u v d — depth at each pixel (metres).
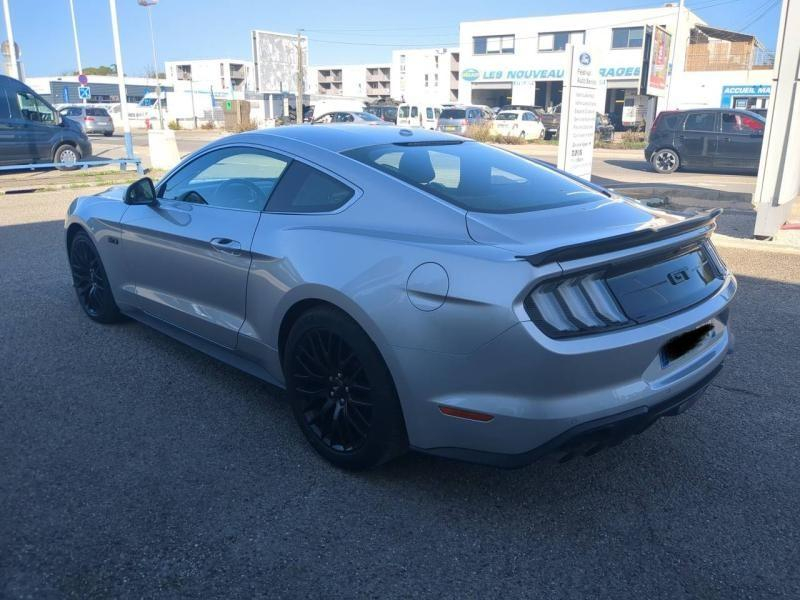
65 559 2.57
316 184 3.40
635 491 3.12
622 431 2.69
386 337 2.78
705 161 17.59
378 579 2.51
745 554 2.69
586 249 2.55
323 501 2.98
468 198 3.11
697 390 2.99
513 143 32.41
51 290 6.04
